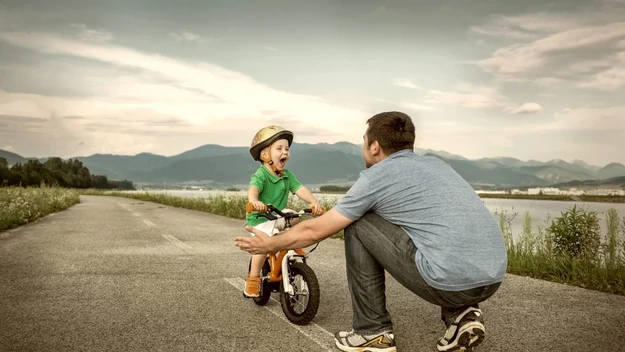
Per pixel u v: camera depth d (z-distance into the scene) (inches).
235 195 757.3
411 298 179.5
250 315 156.7
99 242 351.9
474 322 106.7
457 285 99.7
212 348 123.8
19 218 505.0
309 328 142.1
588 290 194.5
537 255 248.4
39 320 149.5
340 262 265.0
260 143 156.9
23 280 212.7
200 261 267.3
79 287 198.8
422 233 103.8
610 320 150.1
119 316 154.9
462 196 105.3
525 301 175.5
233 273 231.9
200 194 1125.7
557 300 176.9
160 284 205.6
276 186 160.7
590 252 233.0
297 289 152.0
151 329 140.6
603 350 122.3
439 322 148.0
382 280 117.7
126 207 936.3
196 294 187.2
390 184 107.9
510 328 141.8
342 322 148.3
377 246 110.7
